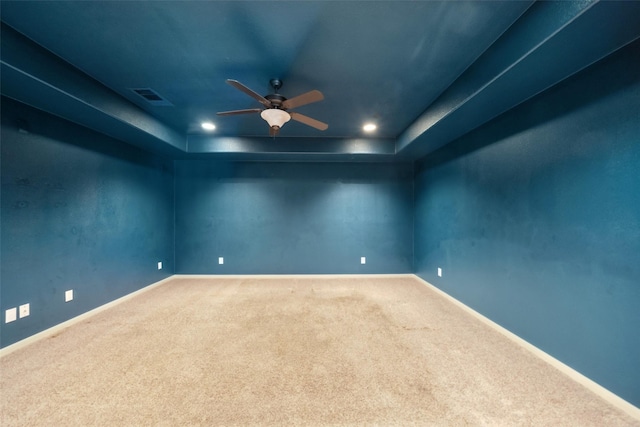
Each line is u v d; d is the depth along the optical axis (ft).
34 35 5.92
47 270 8.36
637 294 4.99
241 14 5.28
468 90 7.33
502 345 7.64
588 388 5.76
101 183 10.46
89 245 9.91
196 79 7.84
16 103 7.54
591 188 5.80
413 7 5.10
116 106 8.79
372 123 11.62
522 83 6.55
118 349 7.36
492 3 5.04
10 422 4.83
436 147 12.63
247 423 4.84
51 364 6.64
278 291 12.99
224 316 9.77
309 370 6.40
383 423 4.83
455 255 11.35
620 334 5.25
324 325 8.98
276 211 15.85
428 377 6.15
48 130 8.41
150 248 13.53
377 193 16.01
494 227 8.89
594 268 5.74
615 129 5.34
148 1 4.92
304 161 15.79
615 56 5.32
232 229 15.80
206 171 15.79
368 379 6.07
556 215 6.64
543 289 7.00
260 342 7.79
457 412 5.09
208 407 5.21
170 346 7.54
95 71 7.45
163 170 14.67
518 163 7.86
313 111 10.23
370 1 4.94
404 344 7.68
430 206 13.78
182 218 15.76
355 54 6.63
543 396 5.52
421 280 14.94
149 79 7.87
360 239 15.94
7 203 7.36
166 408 5.18
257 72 7.44
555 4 4.68
